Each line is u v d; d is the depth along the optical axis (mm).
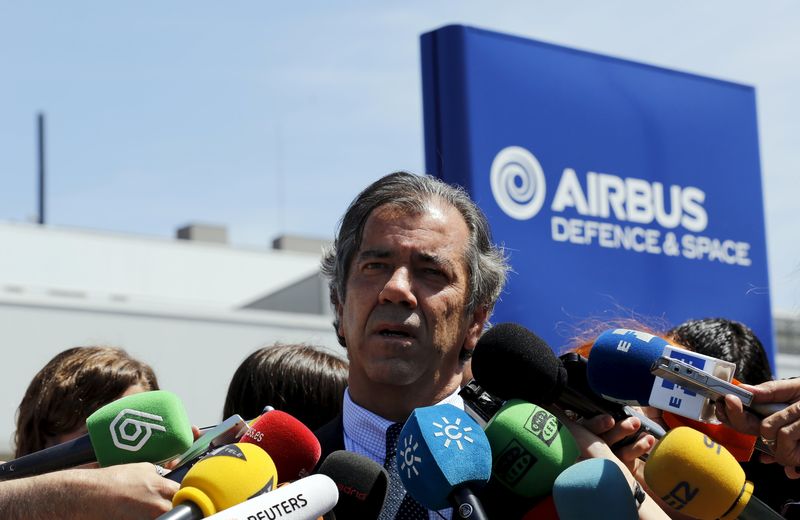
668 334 4070
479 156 4086
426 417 2332
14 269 31391
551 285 4191
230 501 2109
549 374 2490
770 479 3338
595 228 4359
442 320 2611
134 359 3699
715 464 2264
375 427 2678
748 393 2250
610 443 2537
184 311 13578
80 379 3516
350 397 2752
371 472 2432
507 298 4090
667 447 2291
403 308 2582
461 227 2693
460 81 4117
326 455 2758
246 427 2484
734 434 2664
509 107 4195
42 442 3502
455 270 2639
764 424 2230
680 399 2303
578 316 4238
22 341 12359
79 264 32188
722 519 2295
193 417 13281
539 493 2418
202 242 36938
